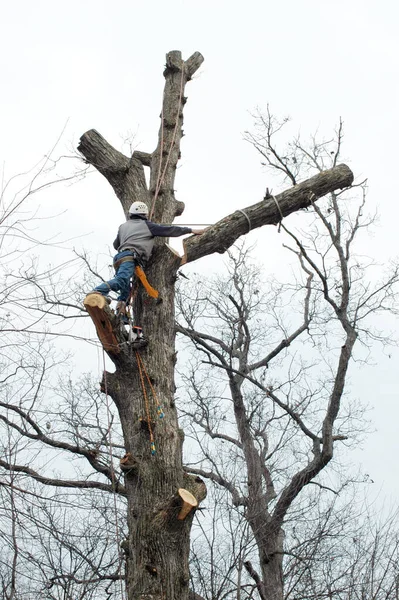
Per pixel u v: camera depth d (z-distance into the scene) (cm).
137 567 882
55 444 1146
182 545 898
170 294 1024
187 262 1035
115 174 1119
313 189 1086
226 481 1381
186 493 889
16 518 865
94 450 1191
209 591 1210
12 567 893
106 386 893
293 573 1384
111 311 920
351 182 1116
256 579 1238
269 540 1399
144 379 970
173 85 1185
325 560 1366
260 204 1065
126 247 984
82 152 1130
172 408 970
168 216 1077
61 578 1091
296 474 1479
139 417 948
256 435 1565
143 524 893
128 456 923
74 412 1289
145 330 995
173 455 934
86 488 1159
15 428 1093
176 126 1148
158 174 1090
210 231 1030
